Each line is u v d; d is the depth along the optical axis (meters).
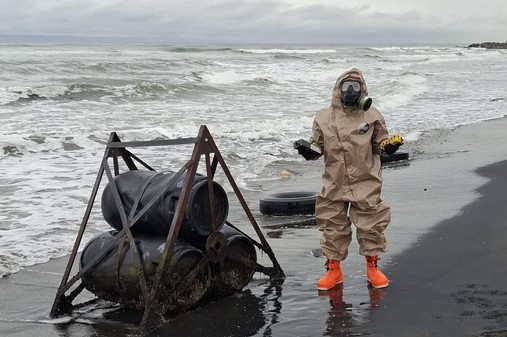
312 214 8.44
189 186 4.86
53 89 22.44
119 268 4.93
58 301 5.12
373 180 5.28
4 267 6.34
